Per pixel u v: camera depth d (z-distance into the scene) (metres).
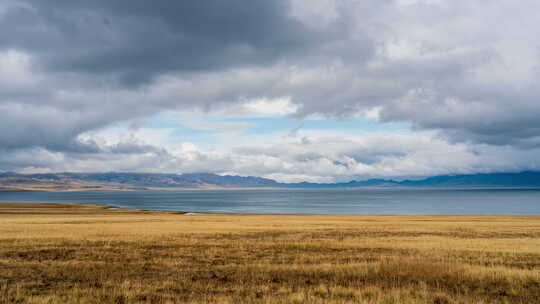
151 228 39.28
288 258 19.23
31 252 20.58
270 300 11.09
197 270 15.97
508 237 31.75
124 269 16.03
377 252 21.39
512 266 17.39
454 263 17.20
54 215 77.12
